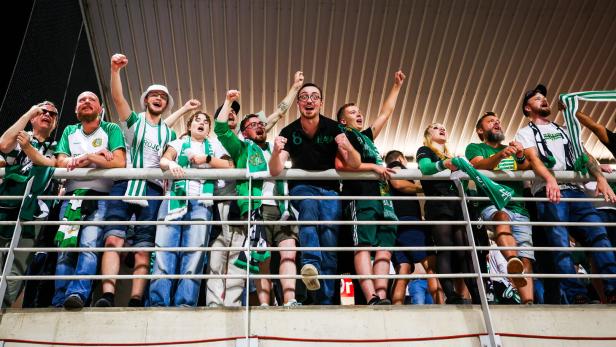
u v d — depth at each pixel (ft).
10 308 9.70
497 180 11.55
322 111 23.62
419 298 13.21
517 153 11.85
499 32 21.89
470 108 23.93
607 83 23.59
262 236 11.05
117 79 11.88
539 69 23.03
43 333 9.37
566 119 12.42
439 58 22.45
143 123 12.17
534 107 12.85
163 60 22.06
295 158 11.57
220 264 11.09
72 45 19.71
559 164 12.07
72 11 19.71
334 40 21.68
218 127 11.36
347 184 11.75
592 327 9.97
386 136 24.56
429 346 9.57
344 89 23.08
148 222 9.90
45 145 12.20
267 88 22.93
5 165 11.73
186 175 10.88
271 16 20.93
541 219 11.75
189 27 21.13
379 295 10.66
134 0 20.36
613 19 21.63
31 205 10.30
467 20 21.47
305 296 11.27
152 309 9.68
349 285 17.61
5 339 9.27
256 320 9.60
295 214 11.43
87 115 11.78
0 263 10.64
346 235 11.73
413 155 24.99
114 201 11.02
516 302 13.12
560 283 11.44
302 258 10.77
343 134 11.01
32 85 16.69
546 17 21.52
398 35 21.70
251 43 21.65
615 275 10.25
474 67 22.79
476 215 12.03
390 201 11.68
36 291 11.19
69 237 10.58
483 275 10.19
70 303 9.59
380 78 22.85
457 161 11.03
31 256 11.02
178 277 9.47
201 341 9.39
